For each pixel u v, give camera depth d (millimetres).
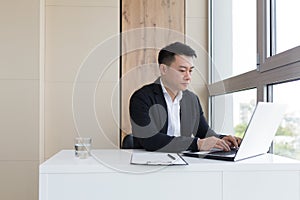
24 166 2656
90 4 2842
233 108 2223
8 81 2660
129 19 2939
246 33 2262
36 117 2664
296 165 1254
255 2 2111
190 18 3000
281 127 1769
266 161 1292
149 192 1221
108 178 1212
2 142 2650
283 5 1768
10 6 2666
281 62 1672
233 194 1238
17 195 2652
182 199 1226
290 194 1252
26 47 2668
